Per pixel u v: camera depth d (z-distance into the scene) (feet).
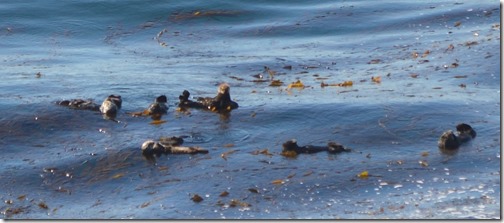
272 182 73.10
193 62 115.14
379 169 75.10
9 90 97.91
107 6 144.66
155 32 135.33
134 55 121.70
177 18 140.67
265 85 100.78
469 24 126.41
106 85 99.50
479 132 82.12
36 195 73.72
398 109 87.61
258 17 140.36
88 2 146.10
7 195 73.77
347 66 110.01
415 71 104.12
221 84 91.91
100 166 77.66
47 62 116.26
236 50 123.03
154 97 94.63
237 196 71.05
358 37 126.41
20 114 88.17
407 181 72.95
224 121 86.17
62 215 70.13
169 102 92.73
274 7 144.56
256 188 72.28
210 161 77.20
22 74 107.34
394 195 70.74
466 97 91.71
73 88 98.48
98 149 80.59
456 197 69.77
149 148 78.84
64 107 90.27
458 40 116.26
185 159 77.71
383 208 68.44
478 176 73.41
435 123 84.38
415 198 69.97
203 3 144.87
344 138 81.82
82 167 77.66
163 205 70.18
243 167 75.87
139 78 103.65
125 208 70.33
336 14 138.41
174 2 145.59
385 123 84.53
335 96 93.45
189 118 87.25
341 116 86.38
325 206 69.26
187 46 127.03
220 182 73.41
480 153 77.71
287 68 109.70
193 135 82.99
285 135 82.79
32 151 81.20
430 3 141.08
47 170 77.41
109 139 82.74
